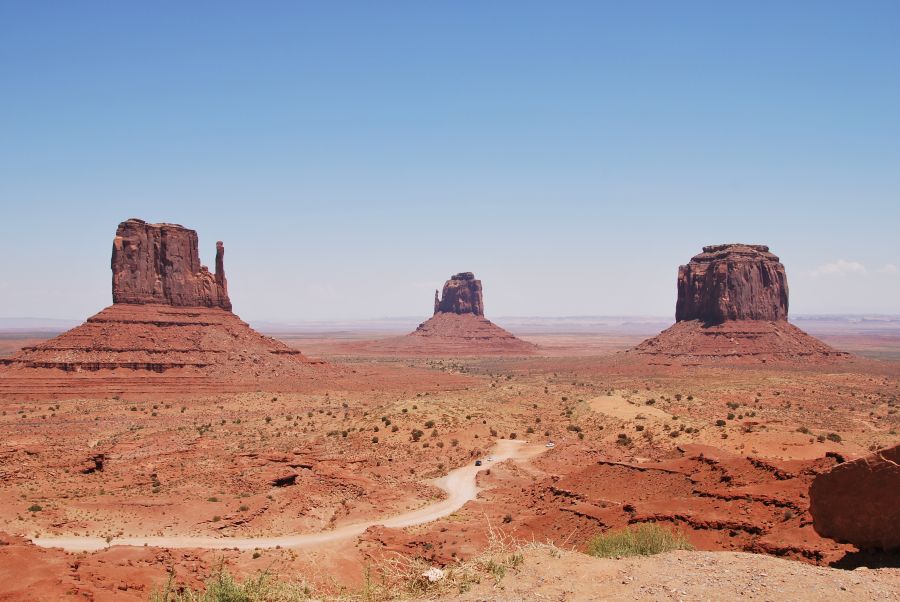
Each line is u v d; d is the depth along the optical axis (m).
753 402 145.50
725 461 52.47
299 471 81.38
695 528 41.09
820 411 138.12
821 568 19.20
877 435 99.88
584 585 17.80
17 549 36.38
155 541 57.78
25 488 75.19
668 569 18.92
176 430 124.44
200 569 42.78
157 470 86.44
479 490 79.31
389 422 111.88
